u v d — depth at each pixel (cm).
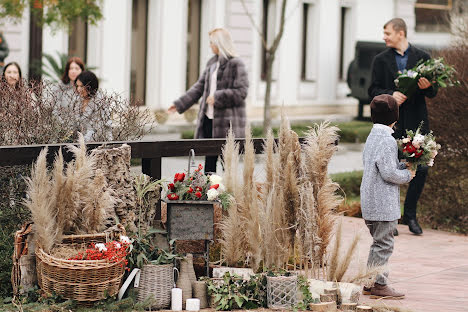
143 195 577
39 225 497
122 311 506
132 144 583
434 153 569
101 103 684
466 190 929
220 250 612
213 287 541
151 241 558
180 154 613
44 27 1512
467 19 988
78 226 531
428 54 843
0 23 1444
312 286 558
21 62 1591
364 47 2227
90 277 491
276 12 2192
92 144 562
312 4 2330
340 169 1363
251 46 2086
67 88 687
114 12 1759
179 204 561
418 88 808
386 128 573
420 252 759
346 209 952
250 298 545
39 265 505
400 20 835
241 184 580
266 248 559
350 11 2461
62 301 495
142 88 1877
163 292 531
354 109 2464
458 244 805
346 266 561
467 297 588
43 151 506
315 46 2338
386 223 573
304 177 588
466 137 920
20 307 489
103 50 1742
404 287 617
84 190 522
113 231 541
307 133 591
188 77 1988
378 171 570
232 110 865
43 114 641
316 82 2347
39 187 500
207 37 1986
